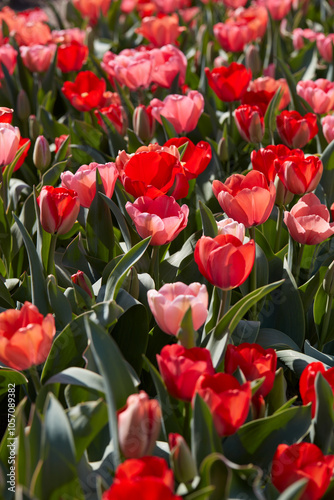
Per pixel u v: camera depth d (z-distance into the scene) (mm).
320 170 1794
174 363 1093
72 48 3381
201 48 4102
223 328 1384
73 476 1072
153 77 2846
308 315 2035
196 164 1884
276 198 1963
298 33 4242
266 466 1268
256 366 1264
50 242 1709
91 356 1353
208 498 1104
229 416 1076
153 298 1254
